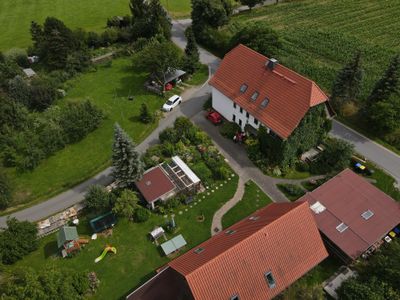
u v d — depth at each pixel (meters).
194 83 64.38
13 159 47.44
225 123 53.31
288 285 29.98
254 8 95.38
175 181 43.31
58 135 49.31
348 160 45.62
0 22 89.62
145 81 65.50
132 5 80.12
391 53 71.38
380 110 49.38
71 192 44.56
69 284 31.98
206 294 26.69
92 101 56.84
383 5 91.75
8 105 51.97
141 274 35.72
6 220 41.47
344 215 37.59
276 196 43.31
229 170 46.47
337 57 70.69
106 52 75.81
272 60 46.41
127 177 41.12
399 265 31.27
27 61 71.00
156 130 53.69
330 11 91.00
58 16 92.44
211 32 74.81
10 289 29.94
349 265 35.47
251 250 29.02
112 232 39.44
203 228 39.88
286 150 44.25
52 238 39.25
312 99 41.69
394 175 45.72
